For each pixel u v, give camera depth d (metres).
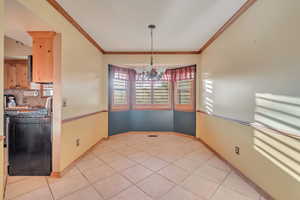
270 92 1.62
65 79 2.22
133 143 3.57
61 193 1.73
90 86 3.10
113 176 2.10
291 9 1.38
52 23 1.91
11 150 2.11
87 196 1.68
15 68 3.79
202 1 1.87
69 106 2.33
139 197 1.67
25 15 1.69
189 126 4.10
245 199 1.64
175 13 2.12
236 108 2.24
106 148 3.22
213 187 1.85
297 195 1.34
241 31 2.11
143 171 2.24
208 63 3.29
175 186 1.87
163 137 4.11
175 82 4.42
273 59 1.58
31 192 1.75
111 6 1.96
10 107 3.66
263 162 1.70
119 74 4.22
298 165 1.33
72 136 2.42
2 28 1.31
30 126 2.12
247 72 1.99
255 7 1.83
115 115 4.17
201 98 3.72
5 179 1.89
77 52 2.55
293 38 1.37
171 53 3.84
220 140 2.71
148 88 4.53
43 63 2.15
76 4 1.92
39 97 3.94
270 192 1.60
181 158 2.71
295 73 1.35
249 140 1.94
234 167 2.26
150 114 4.54
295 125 1.36
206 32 2.73
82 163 2.50
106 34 2.81
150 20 2.32
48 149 2.12
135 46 3.46
